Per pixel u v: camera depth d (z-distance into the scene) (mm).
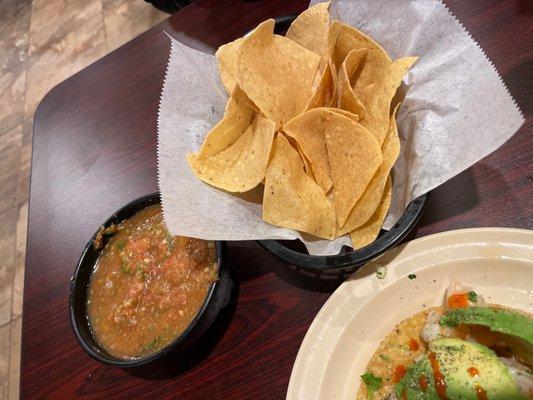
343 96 941
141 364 859
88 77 1422
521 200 934
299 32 1039
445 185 984
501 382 728
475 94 813
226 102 1062
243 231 902
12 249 2299
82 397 1017
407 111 925
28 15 2902
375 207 856
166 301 964
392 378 861
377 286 898
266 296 997
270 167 899
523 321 765
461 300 852
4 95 2697
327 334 882
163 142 969
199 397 946
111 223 1053
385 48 997
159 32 1387
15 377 1985
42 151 1376
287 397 843
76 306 979
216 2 1356
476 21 1104
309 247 906
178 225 865
